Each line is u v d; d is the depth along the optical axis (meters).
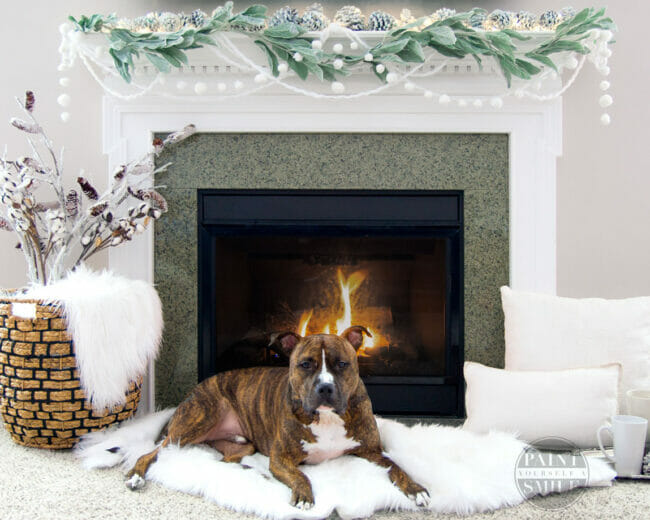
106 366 1.84
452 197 2.27
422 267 2.32
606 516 1.45
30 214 2.01
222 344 2.33
